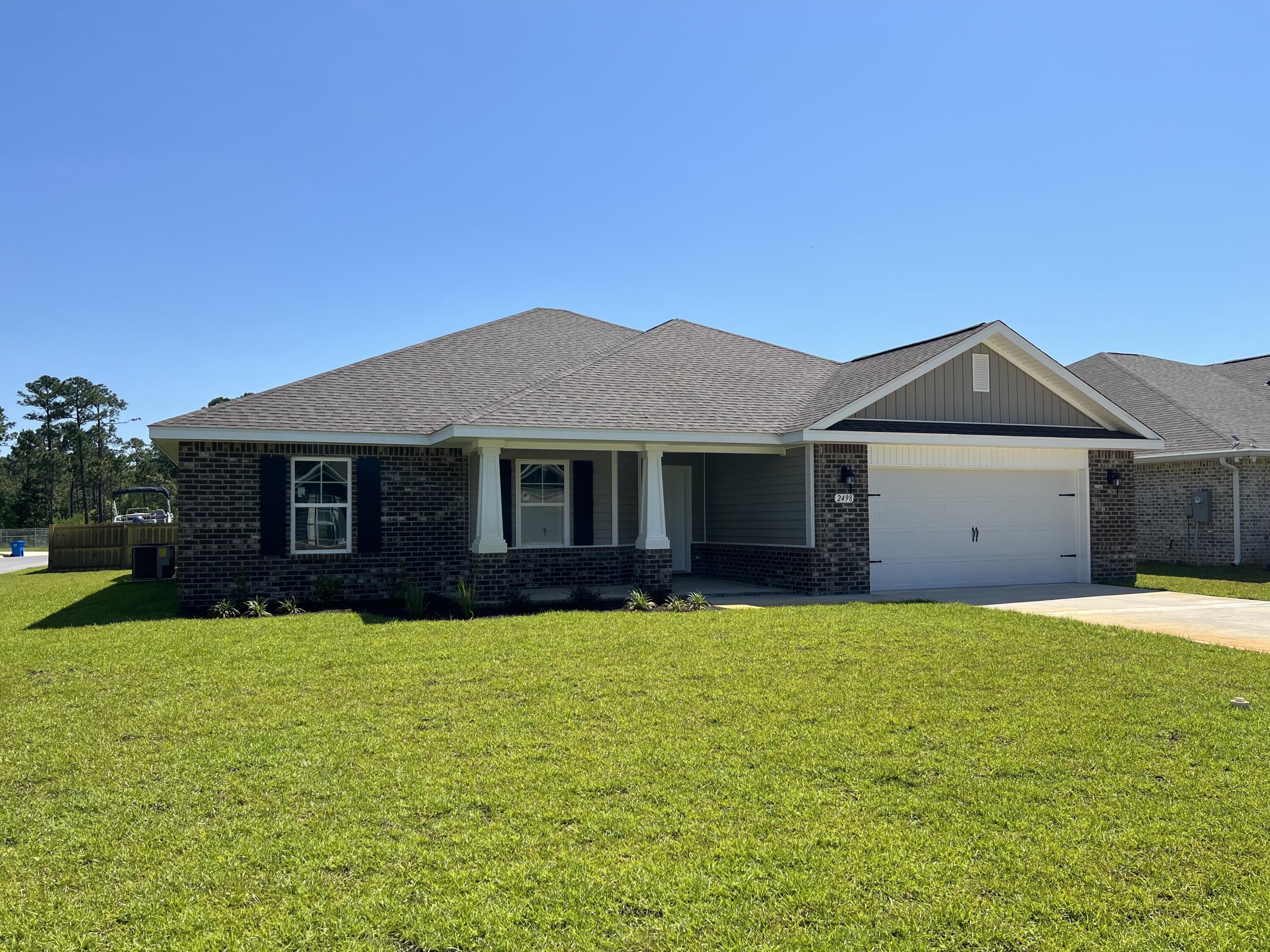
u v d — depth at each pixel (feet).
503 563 49.60
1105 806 19.11
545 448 52.75
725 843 17.46
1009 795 19.76
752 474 60.95
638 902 15.33
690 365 62.85
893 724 24.82
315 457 52.90
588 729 24.66
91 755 22.95
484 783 20.67
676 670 31.45
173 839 17.90
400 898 15.49
